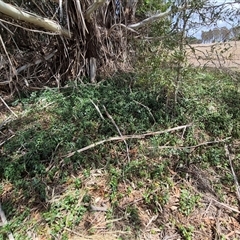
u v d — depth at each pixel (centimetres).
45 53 433
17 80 377
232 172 213
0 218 187
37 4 381
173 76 286
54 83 422
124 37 446
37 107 331
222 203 189
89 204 188
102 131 260
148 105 295
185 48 286
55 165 223
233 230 171
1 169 226
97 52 411
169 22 313
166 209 184
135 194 196
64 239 166
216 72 400
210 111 287
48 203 191
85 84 382
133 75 386
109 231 172
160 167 212
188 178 210
